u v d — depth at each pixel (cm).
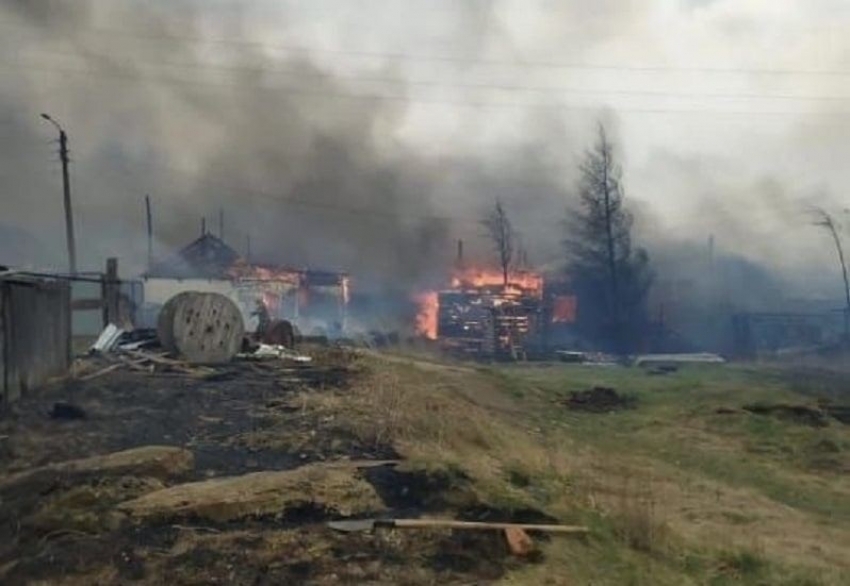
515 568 661
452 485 819
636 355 4247
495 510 779
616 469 1284
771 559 864
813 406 2003
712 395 2230
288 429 995
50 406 1120
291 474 785
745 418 1897
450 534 695
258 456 887
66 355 1422
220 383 1303
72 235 3759
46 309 1326
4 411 1086
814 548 963
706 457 1587
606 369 3184
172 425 1009
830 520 1151
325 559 624
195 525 671
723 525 1034
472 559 658
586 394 2234
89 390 1230
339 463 856
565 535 757
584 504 902
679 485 1277
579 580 665
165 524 668
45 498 718
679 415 1997
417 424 1079
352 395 1226
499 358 3762
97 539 635
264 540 648
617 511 877
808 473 1506
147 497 712
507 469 995
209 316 1516
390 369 1695
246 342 1642
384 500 774
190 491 725
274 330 1847
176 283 4184
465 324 4425
